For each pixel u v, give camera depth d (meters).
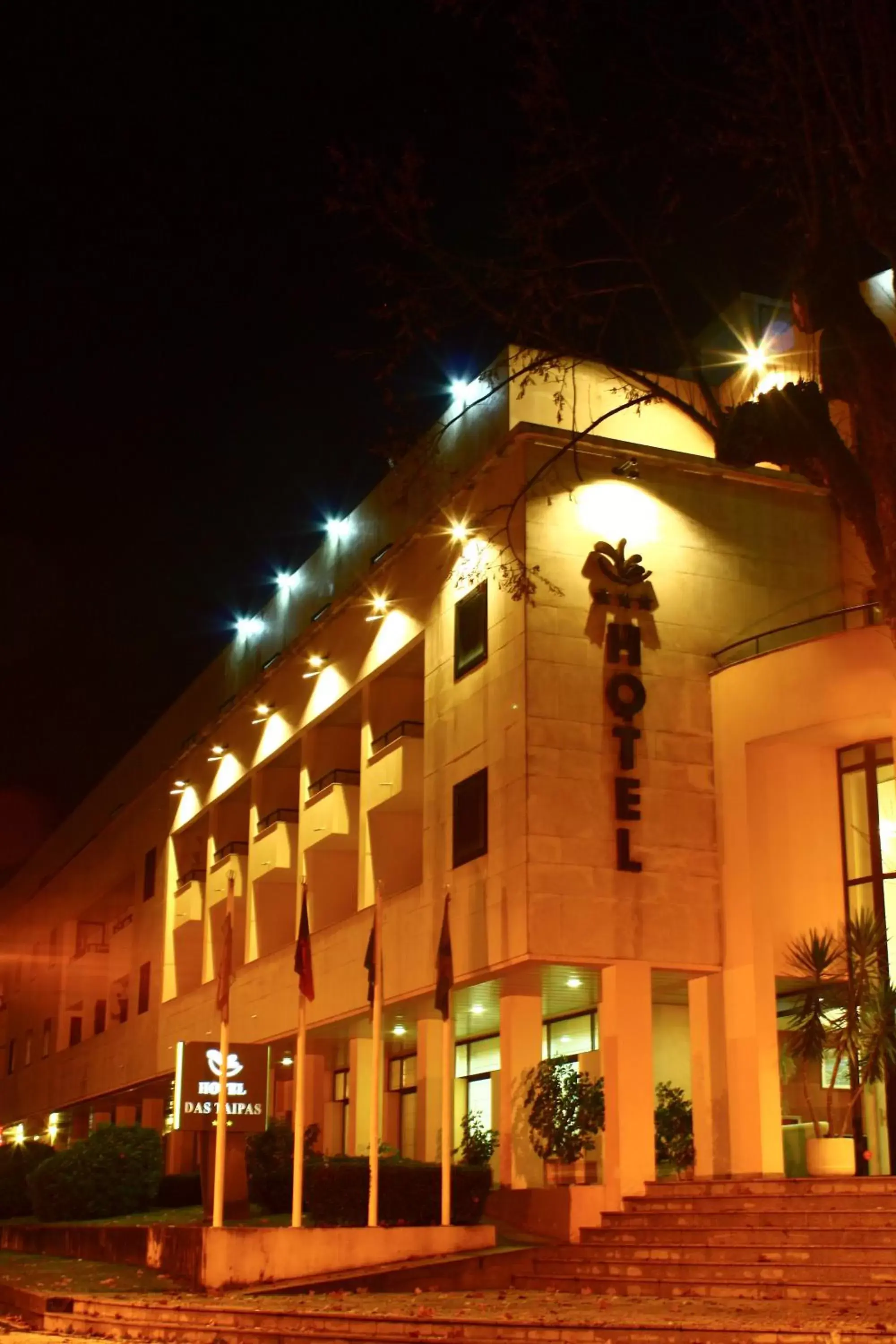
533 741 26.56
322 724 38.38
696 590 28.64
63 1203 31.33
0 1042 77.38
